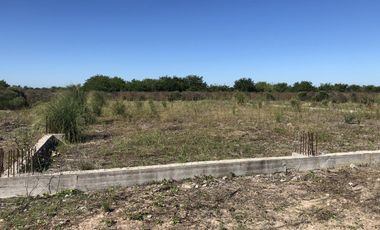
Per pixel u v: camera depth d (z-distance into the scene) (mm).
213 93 36344
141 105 19859
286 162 7527
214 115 17297
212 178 6992
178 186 6508
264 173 7387
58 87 15375
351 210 5559
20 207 5598
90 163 7941
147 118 16641
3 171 6469
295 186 6609
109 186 6449
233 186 6555
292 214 5391
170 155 8703
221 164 7109
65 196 6055
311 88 45094
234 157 8484
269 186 6605
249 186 6578
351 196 6129
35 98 26656
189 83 46250
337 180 6961
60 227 4883
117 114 17312
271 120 15719
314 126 13938
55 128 10859
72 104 11703
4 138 11508
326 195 6164
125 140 10461
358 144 10383
